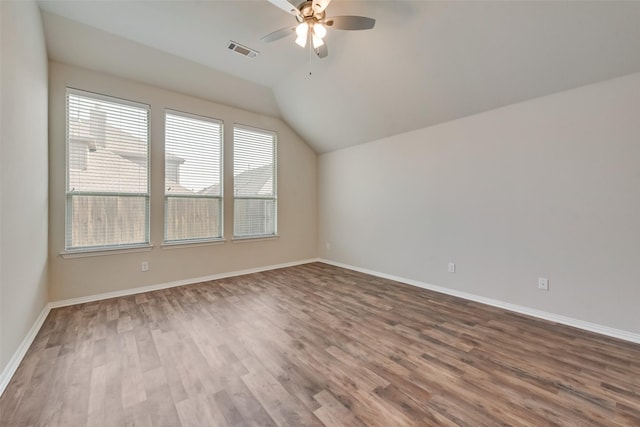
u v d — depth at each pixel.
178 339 2.31
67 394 1.62
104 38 2.98
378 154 4.45
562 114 2.61
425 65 2.96
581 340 2.30
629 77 2.26
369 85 3.53
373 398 1.60
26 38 2.19
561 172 2.63
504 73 2.69
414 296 3.45
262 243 4.82
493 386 1.71
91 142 3.24
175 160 3.86
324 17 2.24
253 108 4.59
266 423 1.41
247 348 2.17
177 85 3.75
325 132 4.85
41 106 2.62
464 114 3.30
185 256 3.94
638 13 1.93
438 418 1.45
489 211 3.15
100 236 3.30
